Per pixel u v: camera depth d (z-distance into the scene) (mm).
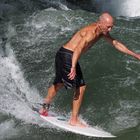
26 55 33781
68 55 23594
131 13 61094
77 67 23781
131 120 25234
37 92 28859
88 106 26703
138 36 36438
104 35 23266
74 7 58625
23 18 42188
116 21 40031
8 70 31750
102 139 23359
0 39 37281
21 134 24000
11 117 25641
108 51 32656
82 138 23547
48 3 53188
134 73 30125
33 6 49969
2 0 48688
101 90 28219
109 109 26391
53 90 24484
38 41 36031
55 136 23750
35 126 24750
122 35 36531
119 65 31047
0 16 44156
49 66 31781
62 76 23875
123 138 23453
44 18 40062
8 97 28047
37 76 30562
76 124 23859
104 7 61688
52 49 34344
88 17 40250
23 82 30031
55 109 26594
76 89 23859
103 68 30688
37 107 25922
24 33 38000
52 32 37500
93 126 24828
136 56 23328
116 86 28578
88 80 29359
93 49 32906
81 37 23594
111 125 24891
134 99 27328
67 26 38531
